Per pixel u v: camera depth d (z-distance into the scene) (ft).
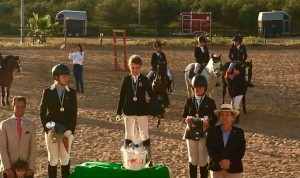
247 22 257.75
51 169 33.73
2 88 67.56
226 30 251.80
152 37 205.36
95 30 227.20
